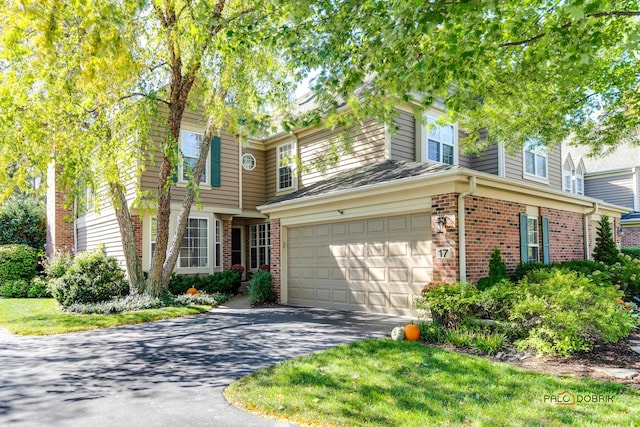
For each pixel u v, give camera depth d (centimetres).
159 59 1094
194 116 1472
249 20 710
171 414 419
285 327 851
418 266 939
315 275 1193
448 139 1386
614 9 720
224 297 1309
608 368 536
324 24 649
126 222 1195
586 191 2434
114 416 417
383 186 968
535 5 709
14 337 810
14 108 844
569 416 380
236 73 1059
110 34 695
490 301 707
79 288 1134
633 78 966
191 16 853
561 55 644
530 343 609
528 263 1028
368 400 430
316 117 775
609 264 1334
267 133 869
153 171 1356
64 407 443
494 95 877
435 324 734
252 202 1697
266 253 1711
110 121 1030
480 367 534
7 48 698
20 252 1619
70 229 1897
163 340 758
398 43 612
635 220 2069
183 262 1434
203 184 1484
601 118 1084
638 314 820
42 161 910
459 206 863
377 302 1023
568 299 615
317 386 476
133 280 1198
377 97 796
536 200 1109
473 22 566
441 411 397
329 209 1131
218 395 470
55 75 812
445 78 646
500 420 375
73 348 709
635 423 363
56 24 661
